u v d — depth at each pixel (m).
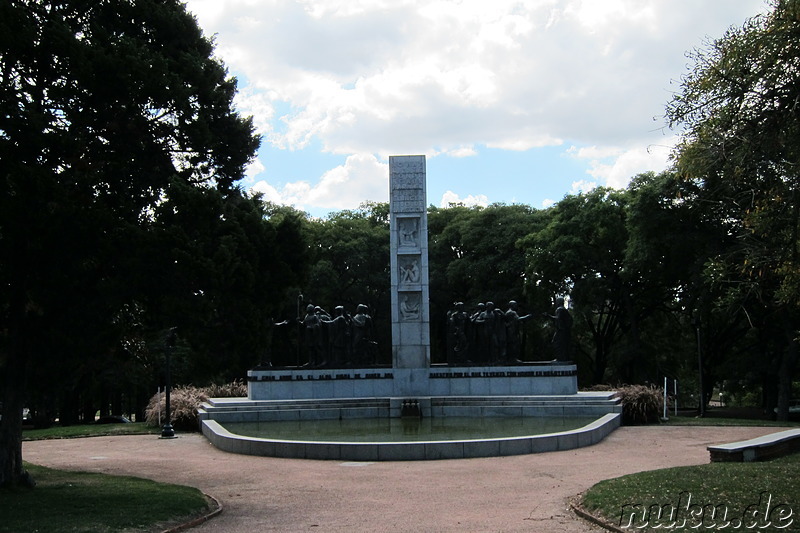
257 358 19.91
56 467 23.17
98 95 17.27
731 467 17.88
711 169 15.84
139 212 18.27
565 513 14.73
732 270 20.23
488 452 23.16
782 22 13.95
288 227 20.94
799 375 50.97
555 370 36.09
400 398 35.44
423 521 14.35
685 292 47.31
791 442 21.95
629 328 58.16
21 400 17.66
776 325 43.38
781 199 15.12
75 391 52.50
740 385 53.75
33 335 17.14
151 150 18.52
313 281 63.31
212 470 21.78
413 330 37.59
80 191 16.62
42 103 17.30
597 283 52.41
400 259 38.06
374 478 19.59
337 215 78.62
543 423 30.72
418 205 38.19
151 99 17.83
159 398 37.62
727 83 15.02
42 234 15.86
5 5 15.77
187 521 14.49
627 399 33.81
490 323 37.66
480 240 64.62
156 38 19.16
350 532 13.57
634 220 45.25
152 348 50.44
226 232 19.06
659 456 22.67
